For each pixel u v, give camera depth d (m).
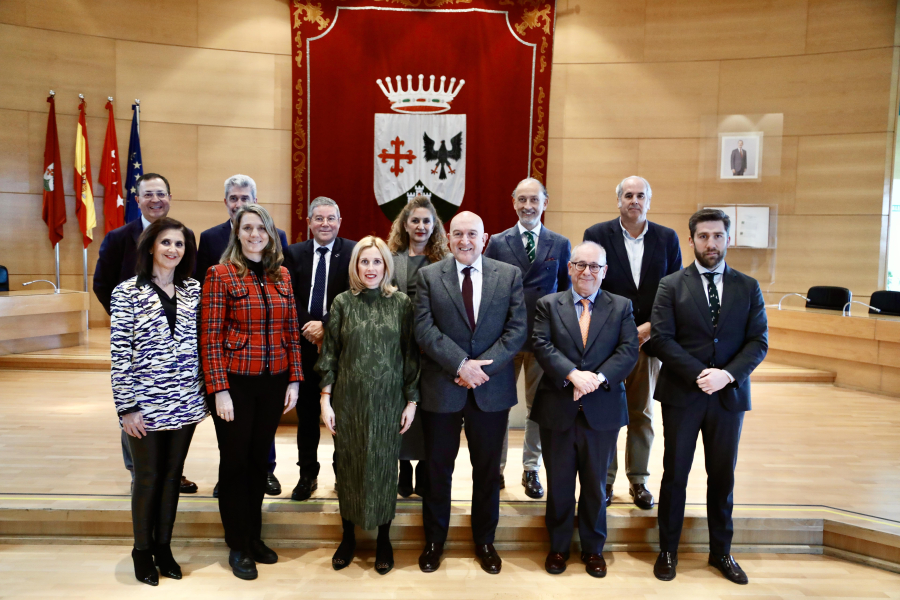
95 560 2.58
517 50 6.65
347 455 2.44
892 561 2.62
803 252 6.64
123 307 2.27
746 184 6.39
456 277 2.50
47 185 6.31
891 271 7.08
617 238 2.99
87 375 5.28
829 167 6.47
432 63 6.68
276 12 6.75
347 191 6.76
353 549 2.62
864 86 6.27
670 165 6.76
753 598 2.40
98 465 3.21
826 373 5.70
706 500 2.83
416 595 2.37
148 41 6.58
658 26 6.71
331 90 6.68
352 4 6.64
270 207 6.86
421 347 2.51
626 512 2.81
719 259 2.56
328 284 2.93
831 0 6.31
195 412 2.36
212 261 2.96
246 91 6.76
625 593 2.42
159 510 2.42
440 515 2.56
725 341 2.51
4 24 6.18
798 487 3.12
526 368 3.04
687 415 2.50
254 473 2.51
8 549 2.65
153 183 2.80
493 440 2.50
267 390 2.44
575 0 6.75
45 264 6.52
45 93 6.36
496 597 2.37
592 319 2.57
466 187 6.75
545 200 3.04
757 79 6.58
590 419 2.47
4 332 5.48
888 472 3.34
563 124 6.84
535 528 2.80
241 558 2.48
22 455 3.33
